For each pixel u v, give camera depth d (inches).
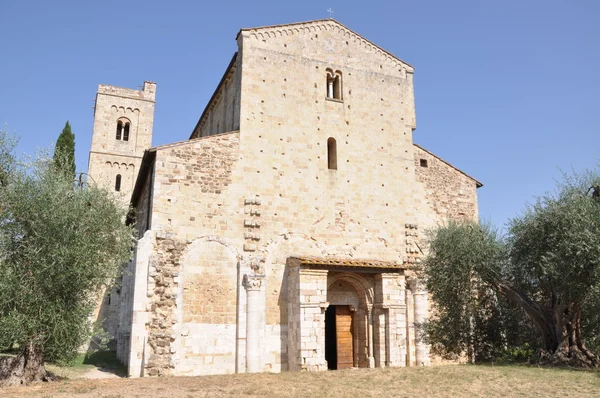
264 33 1061.1
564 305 869.8
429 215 1135.6
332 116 1087.6
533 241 881.5
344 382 686.5
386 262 1016.9
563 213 831.7
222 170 960.3
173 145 930.1
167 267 877.2
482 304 1008.2
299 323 896.9
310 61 1093.8
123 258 781.9
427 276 1024.9
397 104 1166.3
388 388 644.1
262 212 973.8
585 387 634.2
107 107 2278.5
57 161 786.8
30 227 666.8
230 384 669.9
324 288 926.4
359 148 1096.8
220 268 916.6
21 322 624.1
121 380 722.2
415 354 1011.3
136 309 841.5
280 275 958.4
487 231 986.7
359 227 1052.5
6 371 659.4
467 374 750.5
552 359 867.4
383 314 984.3
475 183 1210.6
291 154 1026.7
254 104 1018.7
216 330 887.7
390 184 1107.9
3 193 669.3
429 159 1174.3
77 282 665.6
